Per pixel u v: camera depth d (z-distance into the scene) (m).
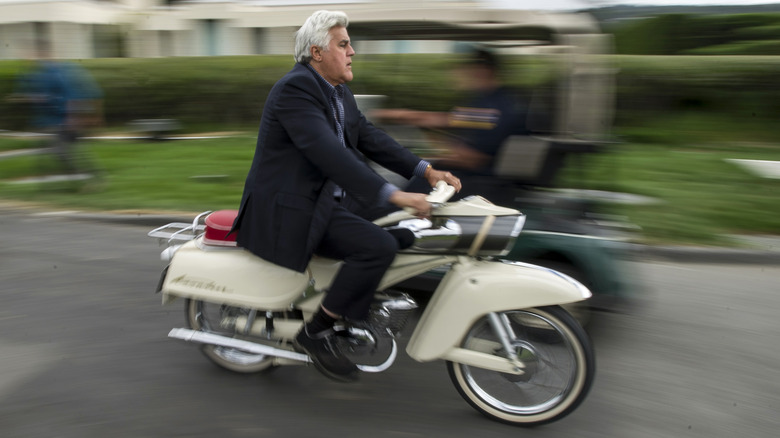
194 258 3.13
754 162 8.40
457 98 4.05
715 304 4.39
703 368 3.52
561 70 3.75
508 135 3.81
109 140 10.43
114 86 11.42
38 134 11.31
